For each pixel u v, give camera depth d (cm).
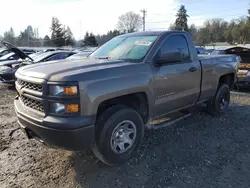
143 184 282
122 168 315
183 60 401
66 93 253
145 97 338
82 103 260
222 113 541
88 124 264
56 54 1079
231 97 746
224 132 436
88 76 268
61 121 253
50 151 365
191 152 357
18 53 723
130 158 333
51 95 258
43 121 261
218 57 501
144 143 384
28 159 342
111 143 299
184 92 404
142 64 330
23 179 295
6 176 301
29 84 286
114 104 317
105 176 298
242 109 593
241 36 4838
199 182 284
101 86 274
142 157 340
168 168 314
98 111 302
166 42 373
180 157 342
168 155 347
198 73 431
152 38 374
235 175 298
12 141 404
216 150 364
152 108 348
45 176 301
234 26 5931
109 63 318
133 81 309
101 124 293
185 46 409
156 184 281
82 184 284
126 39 408
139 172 306
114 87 286
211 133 430
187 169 311
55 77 260
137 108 346
